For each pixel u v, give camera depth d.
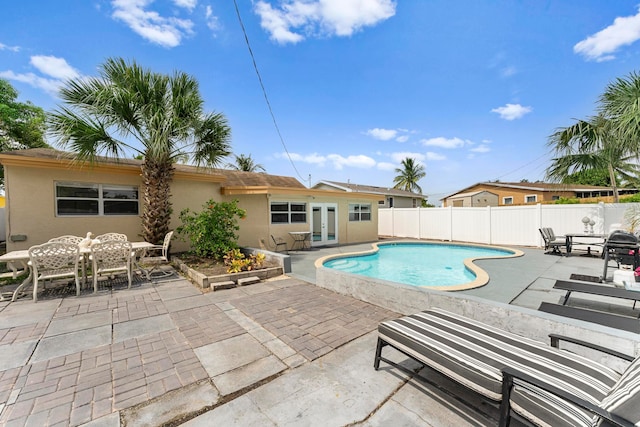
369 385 2.37
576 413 1.43
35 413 2.04
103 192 8.17
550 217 10.54
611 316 2.70
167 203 8.16
